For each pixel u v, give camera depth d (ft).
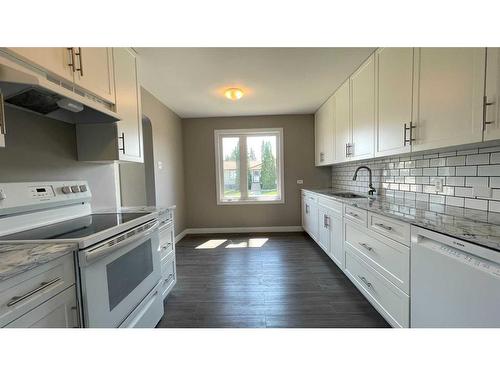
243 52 7.11
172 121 13.39
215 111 13.76
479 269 3.19
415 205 6.36
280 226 15.44
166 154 12.40
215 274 9.18
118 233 4.48
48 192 5.03
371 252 6.24
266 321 6.25
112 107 6.02
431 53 4.94
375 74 7.19
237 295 7.59
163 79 9.00
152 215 6.05
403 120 5.89
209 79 9.05
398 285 5.06
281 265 9.95
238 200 15.52
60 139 5.77
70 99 4.39
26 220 4.49
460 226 3.98
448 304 3.72
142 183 11.27
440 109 4.74
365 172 10.67
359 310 6.67
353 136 8.89
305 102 12.46
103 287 3.93
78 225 4.75
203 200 15.39
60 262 3.23
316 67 8.27
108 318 4.07
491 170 4.84
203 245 12.80
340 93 10.12
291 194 15.33
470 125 4.09
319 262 10.22
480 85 3.89
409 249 4.66
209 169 15.28
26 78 3.33
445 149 5.47
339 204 8.63
